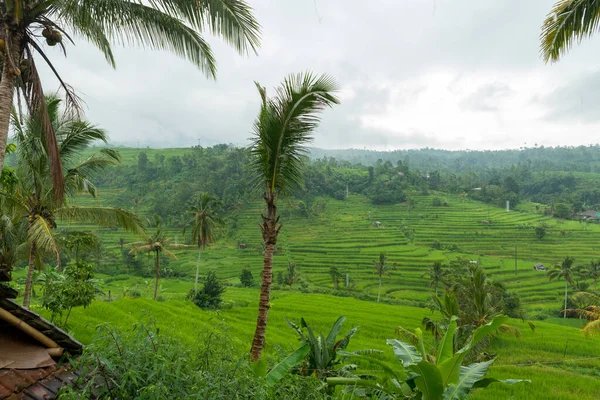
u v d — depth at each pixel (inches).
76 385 143.9
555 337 1338.6
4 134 248.1
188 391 146.6
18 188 553.6
